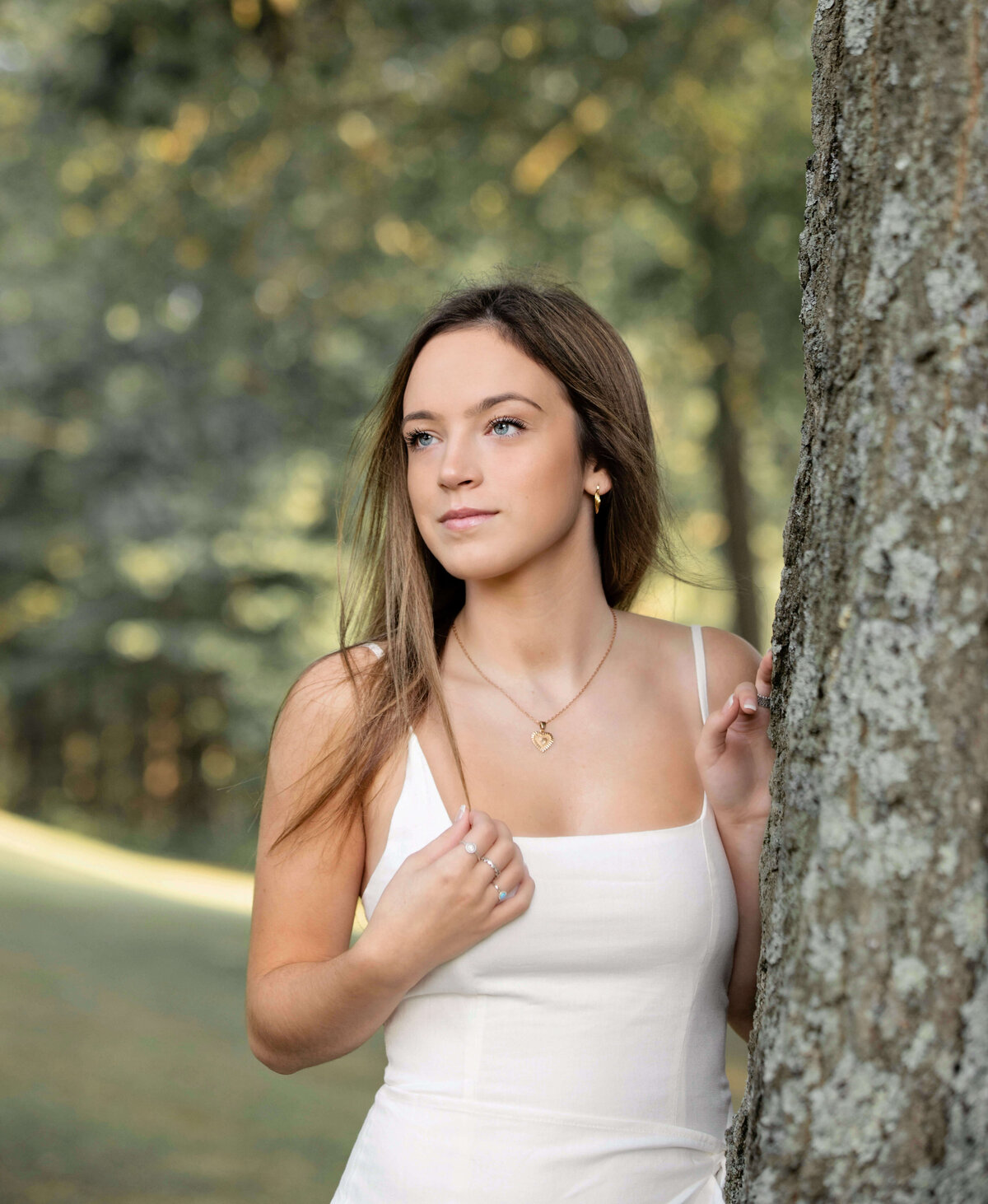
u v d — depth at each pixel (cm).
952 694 140
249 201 936
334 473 1664
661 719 208
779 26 862
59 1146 534
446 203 964
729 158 969
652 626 221
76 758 2644
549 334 202
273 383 1627
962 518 141
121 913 1072
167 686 2478
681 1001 192
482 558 199
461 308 207
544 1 835
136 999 789
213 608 2202
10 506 2192
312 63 864
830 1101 140
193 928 1052
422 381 202
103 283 1115
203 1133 576
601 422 209
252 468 1931
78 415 2055
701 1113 194
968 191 142
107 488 2031
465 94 906
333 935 206
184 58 837
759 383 1057
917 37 146
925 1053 137
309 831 202
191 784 2605
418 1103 191
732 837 201
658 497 223
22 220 1083
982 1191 139
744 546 1159
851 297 150
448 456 198
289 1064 200
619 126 930
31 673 2316
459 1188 185
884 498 144
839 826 143
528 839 192
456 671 212
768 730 200
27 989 774
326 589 2153
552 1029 189
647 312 1071
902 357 144
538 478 199
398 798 201
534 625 208
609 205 1019
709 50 884
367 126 921
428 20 841
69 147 965
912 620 142
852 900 142
